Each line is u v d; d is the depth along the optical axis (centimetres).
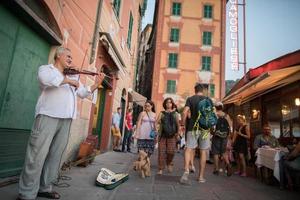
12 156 431
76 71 357
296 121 833
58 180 446
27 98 454
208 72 3122
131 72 1619
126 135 1179
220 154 734
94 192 408
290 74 762
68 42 578
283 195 506
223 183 591
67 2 554
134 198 402
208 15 3266
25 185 309
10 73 404
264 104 1077
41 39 485
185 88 3092
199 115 553
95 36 756
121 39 1175
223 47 3177
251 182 645
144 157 596
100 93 1073
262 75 768
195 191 478
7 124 406
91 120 805
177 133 649
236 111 1427
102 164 706
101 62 873
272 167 609
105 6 858
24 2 404
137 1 1584
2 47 381
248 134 760
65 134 353
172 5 3281
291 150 606
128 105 1756
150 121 638
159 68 3147
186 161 551
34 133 318
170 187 498
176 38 3203
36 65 476
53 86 325
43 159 319
